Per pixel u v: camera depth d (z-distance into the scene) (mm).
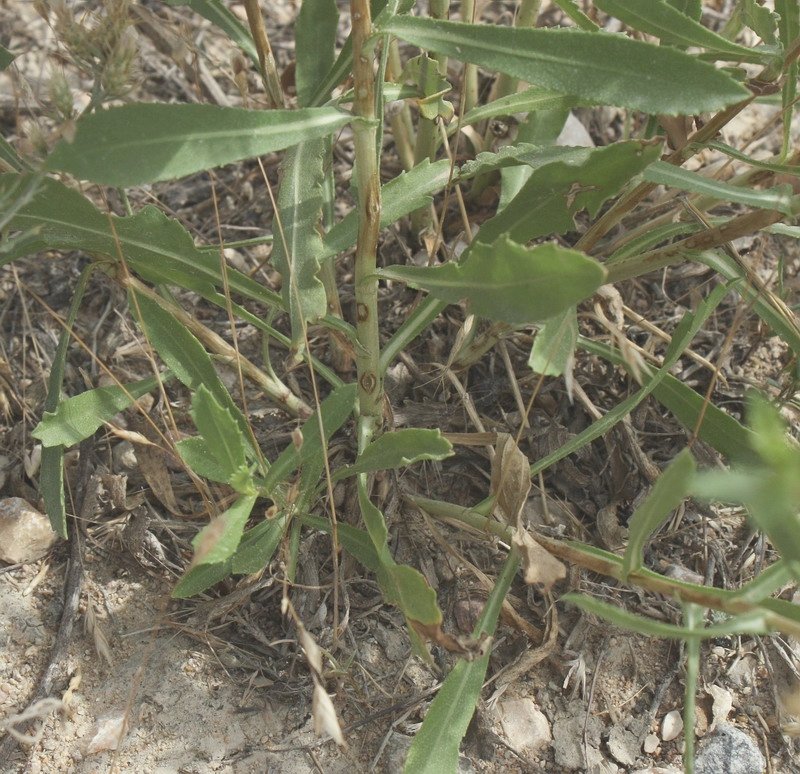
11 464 350
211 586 318
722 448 321
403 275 279
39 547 331
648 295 389
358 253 285
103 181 249
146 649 316
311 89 321
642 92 260
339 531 311
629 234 349
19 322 377
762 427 210
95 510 338
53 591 327
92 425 308
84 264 389
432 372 362
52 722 305
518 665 308
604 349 337
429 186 317
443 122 345
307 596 324
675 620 326
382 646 320
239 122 259
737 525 344
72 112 267
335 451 340
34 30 434
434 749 277
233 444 269
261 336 376
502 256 251
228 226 396
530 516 343
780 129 412
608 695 316
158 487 330
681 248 308
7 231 297
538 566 280
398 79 314
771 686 317
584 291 243
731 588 333
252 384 365
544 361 262
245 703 310
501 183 370
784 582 258
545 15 437
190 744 304
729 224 298
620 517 345
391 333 375
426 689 312
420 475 348
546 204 288
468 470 351
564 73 263
